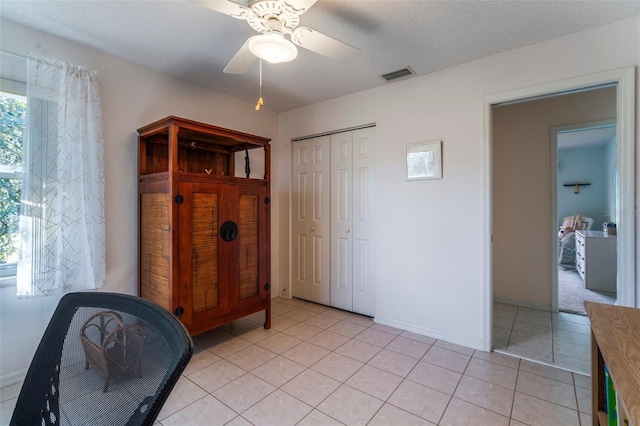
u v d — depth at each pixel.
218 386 1.93
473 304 2.44
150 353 0.58
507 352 2.37
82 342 0.68
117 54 2.33
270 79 2.80
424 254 2.68
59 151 2.01
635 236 1.87
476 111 2.41
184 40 2.13
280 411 1.70
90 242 2.13
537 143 3.42
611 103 3.06
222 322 2.46
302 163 3.70
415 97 2.72
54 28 1.98
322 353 2.37
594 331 1.10
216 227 2.43
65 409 0.63
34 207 1.93
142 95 2.52
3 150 1.96
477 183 2.41
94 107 2.17
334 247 3.44
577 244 5.17
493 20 1.88
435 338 2.62
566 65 2.06
